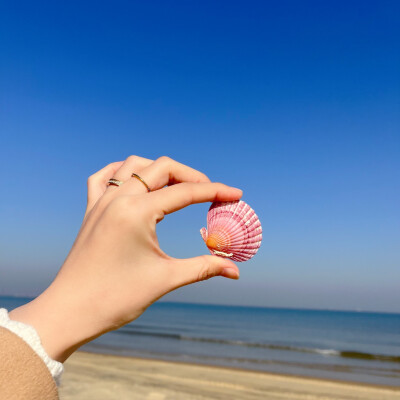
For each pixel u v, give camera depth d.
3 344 0.67
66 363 13.32
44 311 0.84
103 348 21.84
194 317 70.44
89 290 0.89
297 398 10.64
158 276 0.96
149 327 41.69
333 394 11.27
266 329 47.28
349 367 17.50
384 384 13.38
